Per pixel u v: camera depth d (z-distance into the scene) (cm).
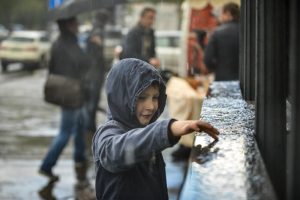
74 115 780
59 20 805
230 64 756
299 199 168
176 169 743
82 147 842
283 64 227
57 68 796
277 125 227
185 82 750
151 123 235
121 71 240
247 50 370
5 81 2372
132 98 237
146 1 1608
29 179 763
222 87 443
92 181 754
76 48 807
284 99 227
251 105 312
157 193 253
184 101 702
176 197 599
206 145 203
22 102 1681
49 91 786
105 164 235
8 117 1381
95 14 1024
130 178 244
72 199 670
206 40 1012
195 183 156
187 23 1038
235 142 208
